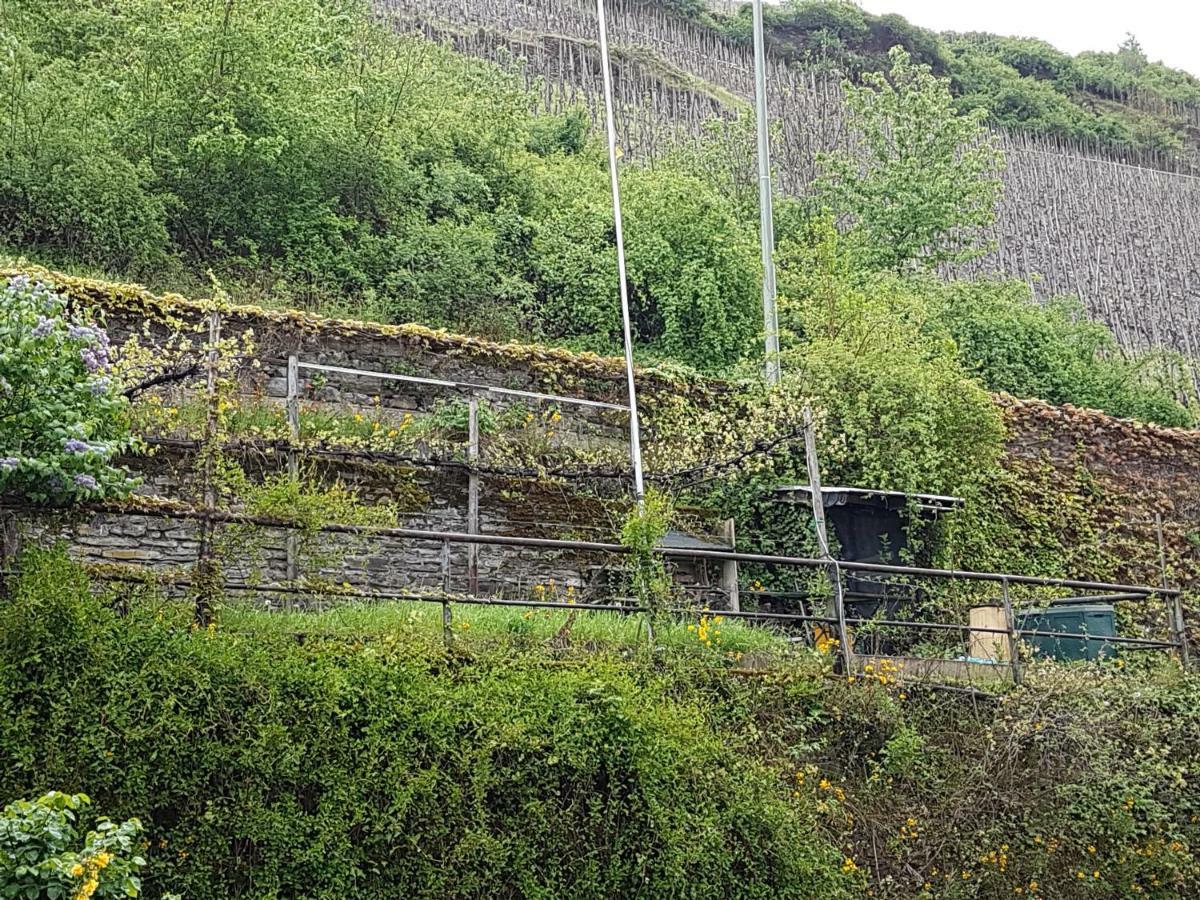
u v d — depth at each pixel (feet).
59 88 55.11
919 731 33.53
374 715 25.46
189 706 24.00
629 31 136.15
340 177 61.67
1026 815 32.55
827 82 121.29
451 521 40.60
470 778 25.89
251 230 58.18
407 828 25.14
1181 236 118.01
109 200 51.83
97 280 43.50
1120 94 200.95
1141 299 111.04
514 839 25.90
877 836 31.27
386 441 39.65
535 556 41.37
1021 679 35.29
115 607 25.57
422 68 77.82
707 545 42.47
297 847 23.91
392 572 38.52
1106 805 33.01
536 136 92.63
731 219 67.46
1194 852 33.78
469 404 42.96
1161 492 57.21
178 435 35.94
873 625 36.06
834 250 57.72
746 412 48.29
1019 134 139.13
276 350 41.65
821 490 42.29
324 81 64.80
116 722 23.22
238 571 30.89
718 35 153.28
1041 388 72.08
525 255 64.75
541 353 46.19
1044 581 37.58
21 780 22.41
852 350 48.03
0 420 25.29
